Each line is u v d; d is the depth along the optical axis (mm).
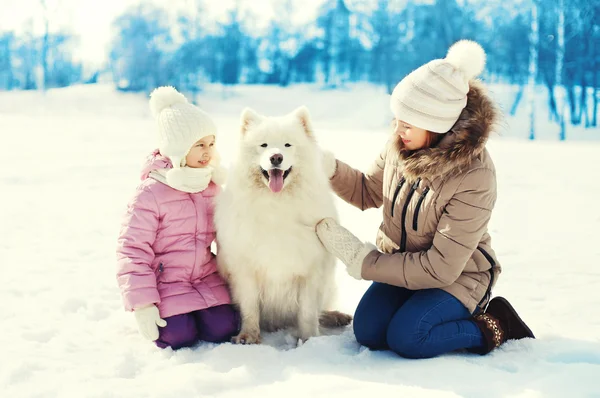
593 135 26031
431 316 2834
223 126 19281
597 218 6637
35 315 3500
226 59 43375
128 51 41094
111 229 6055
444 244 2850
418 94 2861
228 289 3381
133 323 3393
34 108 32531
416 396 2283
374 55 41344
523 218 6680
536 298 3928
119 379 2545
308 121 3324
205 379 2490
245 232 3119
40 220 6406
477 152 2818
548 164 11797
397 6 40344
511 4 35656
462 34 36594
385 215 3221
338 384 2416
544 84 32562
